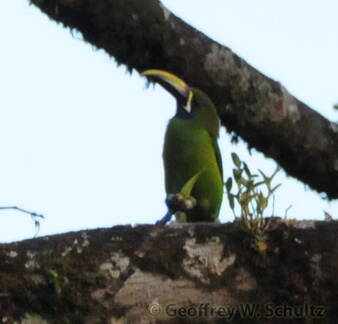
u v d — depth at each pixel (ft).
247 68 36.88
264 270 24.00
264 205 24.53
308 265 24.00
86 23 35.04
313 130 37.73
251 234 24.20
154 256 23.88
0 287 23.40
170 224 24.48
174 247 24.04
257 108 36.99
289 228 24.35
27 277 23.49
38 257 23.66
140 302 23.70
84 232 24.14
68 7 34.55
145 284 23.75
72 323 23.53
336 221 24.64
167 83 36.63
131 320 23.70
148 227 24.29
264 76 37.27
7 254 23.62
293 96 37.65
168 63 36.09
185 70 36.17
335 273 23.94
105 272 23.70
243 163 25.46
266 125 37.17
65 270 23.59
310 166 38.14
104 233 24.12
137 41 35.50
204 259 24.00
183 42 35.83
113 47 35.63
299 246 24.13
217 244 24.13
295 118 37.40
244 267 24.04
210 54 36.24
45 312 23.49
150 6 35.17
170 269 23.88
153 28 35.29
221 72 36.35
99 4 34.58
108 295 23.63
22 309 23.44
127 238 24.06
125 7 34.83
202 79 36.42
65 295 23.50
